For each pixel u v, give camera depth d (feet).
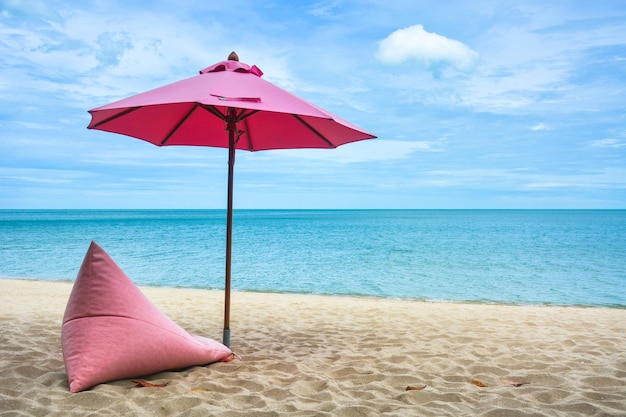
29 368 11.11
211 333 17.25
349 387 10.62
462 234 109.50
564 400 9.77
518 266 52.13
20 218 241.76
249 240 87.61
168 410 8.81
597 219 243.40
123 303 10.36
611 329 18.56
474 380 11.12
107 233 106.52
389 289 37.40
